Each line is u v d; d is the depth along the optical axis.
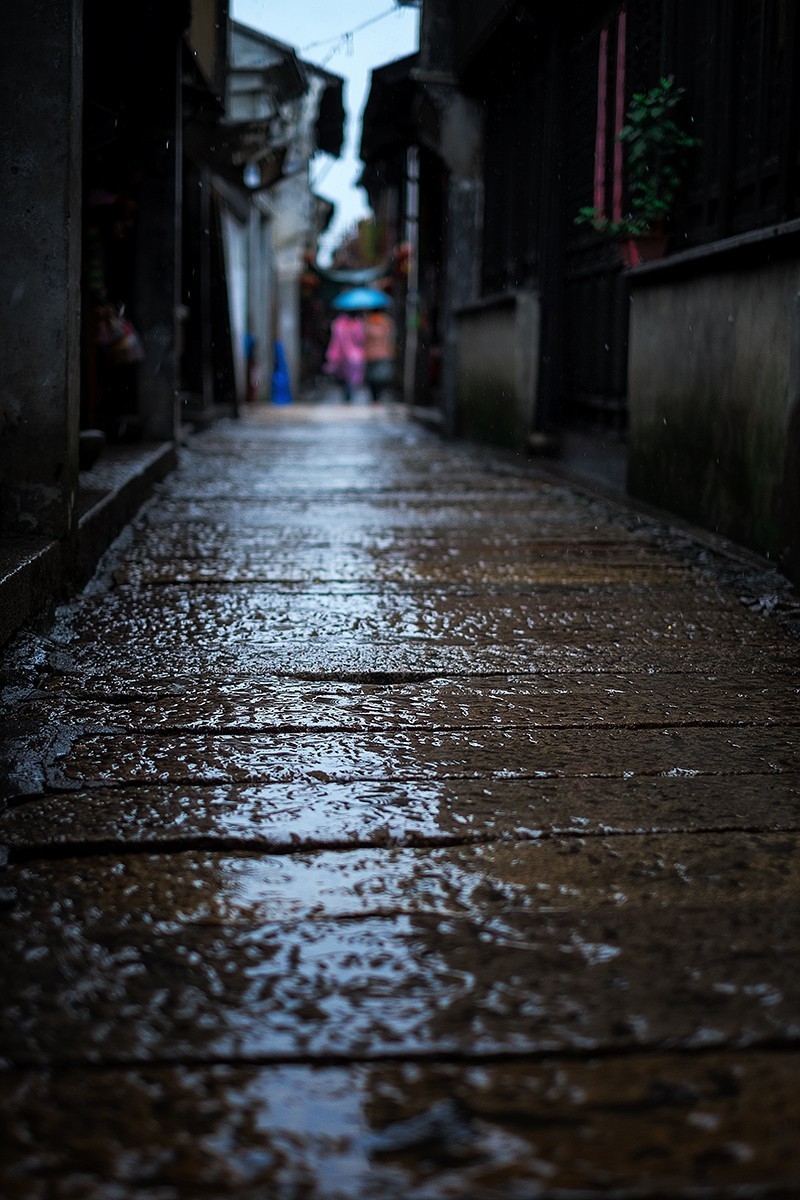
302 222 28.17
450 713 3.53
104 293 8.90
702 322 6.71
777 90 6.28
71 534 4.94
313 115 23.98
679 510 7.21
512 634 4.52
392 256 26.33
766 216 6.38
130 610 4.80
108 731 3.31
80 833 2.61
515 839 2.62
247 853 2.54
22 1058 1.78
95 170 8.43
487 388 12.88
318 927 2.21
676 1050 1.82
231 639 4.36
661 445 7.53
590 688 3.82
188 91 10.11
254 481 9.58
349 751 3.18
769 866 2.48
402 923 2.22
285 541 6.55
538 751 3.20
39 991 1.97
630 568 5.84
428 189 17.50
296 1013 1.91
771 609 4.89
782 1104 1.68
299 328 34.25
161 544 6.38
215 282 17.95
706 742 3.30
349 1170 1.54
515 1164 1.55
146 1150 1.58
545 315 11.04
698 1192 1.50
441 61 12.86
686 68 7.61
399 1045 1.82
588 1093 1.71
